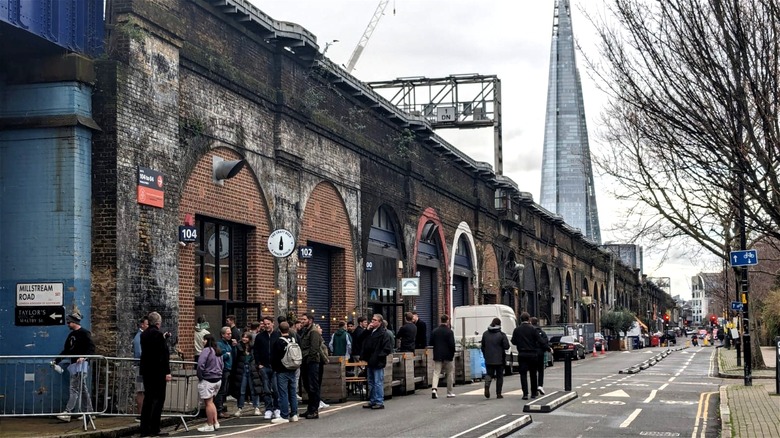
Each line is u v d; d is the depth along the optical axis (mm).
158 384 14641
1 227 17328
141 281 18172
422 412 17781
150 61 18906
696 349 75000
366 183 32094
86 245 17328
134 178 18125
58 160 17203
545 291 62375
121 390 16219
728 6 10586
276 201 24953
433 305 40906
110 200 17484
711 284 93812
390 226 35531
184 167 20250
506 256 52344
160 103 19234
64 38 17141
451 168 43000
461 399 20969
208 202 21422
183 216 20234
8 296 17172
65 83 17266
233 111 22703
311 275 28312
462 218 44531
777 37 10586
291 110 25812
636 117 19375
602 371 34781
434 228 39375
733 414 17109
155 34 19109
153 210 18781
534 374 20578
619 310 84750
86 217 17391
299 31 25219
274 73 25422
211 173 21641
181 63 20344
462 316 34469
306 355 17094
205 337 15250
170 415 15586
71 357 15023
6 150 17422
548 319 62125
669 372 34281
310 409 16984
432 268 40594
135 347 16578
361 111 31531
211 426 15062
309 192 27219
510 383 27594
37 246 17188
